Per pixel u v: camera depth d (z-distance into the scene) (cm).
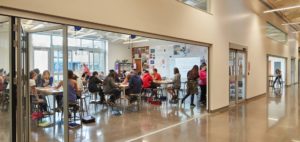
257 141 409
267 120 573
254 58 985
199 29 604
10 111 281
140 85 710
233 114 645
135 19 418
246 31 899
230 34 768
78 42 1198
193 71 776
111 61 1373
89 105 766
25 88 332
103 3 362
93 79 753
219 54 698
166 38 504
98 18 354
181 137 430
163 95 912
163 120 561
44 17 298
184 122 545
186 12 557
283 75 1603
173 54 1239
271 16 1216
